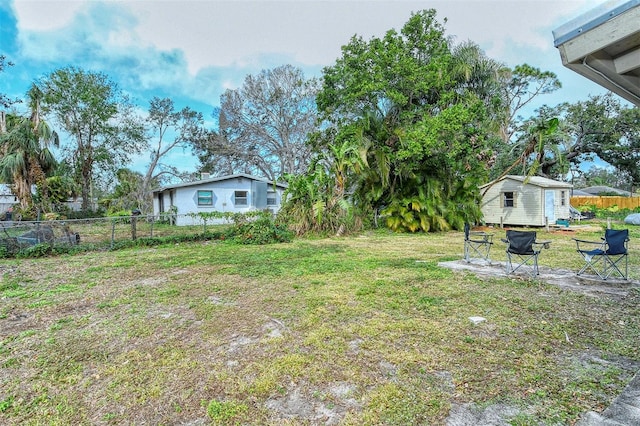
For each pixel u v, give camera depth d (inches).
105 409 84.1
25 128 484.7
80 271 239.5
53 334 129.4
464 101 506.6
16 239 308.3
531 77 721.6
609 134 752.3
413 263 253.8
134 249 343.3
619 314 143.5
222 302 166.2
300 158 1007.0
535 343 116.6
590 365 101.3
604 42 69.6
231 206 679.1
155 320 143.0
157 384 94.6
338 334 125.6
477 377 95.3
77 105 738.8
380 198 553.0
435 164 521.7
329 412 81.4
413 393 88.2
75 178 777.6
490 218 592.1
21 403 86.7
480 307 153.6
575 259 271.4
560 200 558.6
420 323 135.2
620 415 76.6
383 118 522.6
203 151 1074.7
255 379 96.1
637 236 404.8
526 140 619.2
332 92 536.1
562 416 77.5
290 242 390.0
